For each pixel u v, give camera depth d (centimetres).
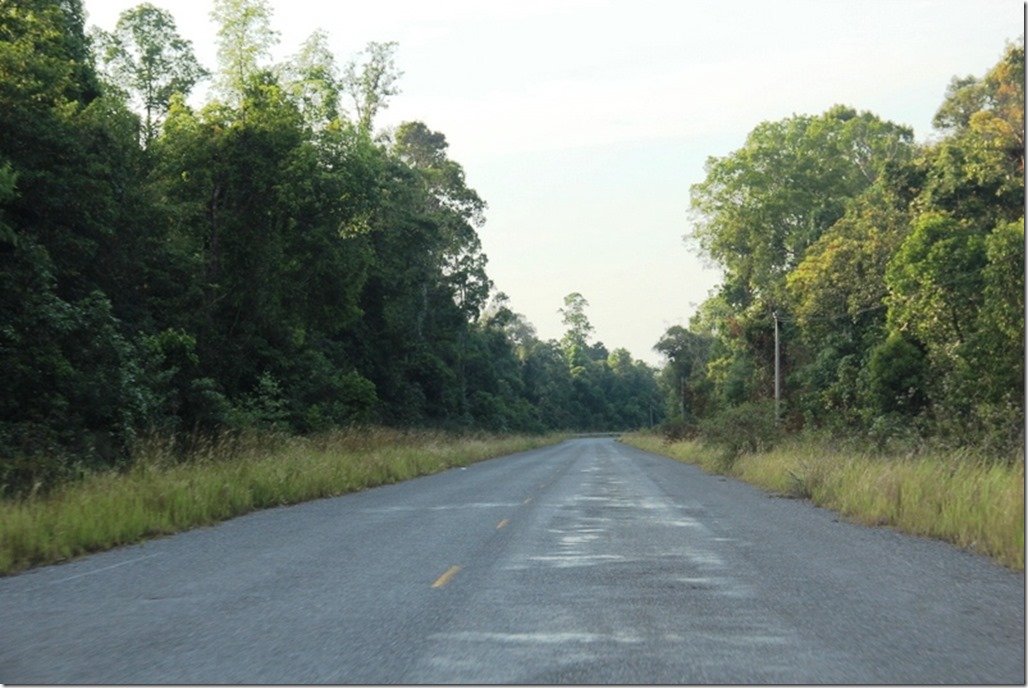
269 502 2389
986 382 3309
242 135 4497
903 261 4125
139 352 3375
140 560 1425
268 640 877
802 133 8575
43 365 2702
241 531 1802
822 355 5366
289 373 4906
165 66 5553
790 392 6369
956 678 738
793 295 5788
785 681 732
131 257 3772
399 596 1098
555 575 1248
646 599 1073
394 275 7325
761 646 844
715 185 8656
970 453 2277
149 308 4022
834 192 8175
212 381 3672
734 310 9375
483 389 11262
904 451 2656
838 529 1786
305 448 3381
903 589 1128
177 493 1975
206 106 4584
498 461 5653
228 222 4456
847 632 898
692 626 928
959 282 3912
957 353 3584
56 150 3147
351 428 4359
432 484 3294
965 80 6012
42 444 2408
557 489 2977
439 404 8725
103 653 833
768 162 8431
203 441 2841
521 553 1463
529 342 18338
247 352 4662
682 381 11412
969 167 4531
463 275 9031
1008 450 2231
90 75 4128
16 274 2756
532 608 1023
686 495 2686
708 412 8575
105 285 3597
